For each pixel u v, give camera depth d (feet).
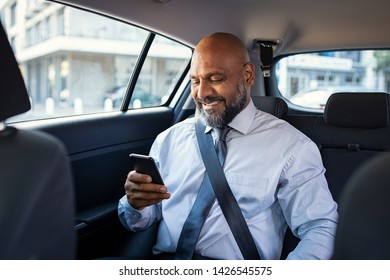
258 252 4.72
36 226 1.73
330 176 6.18
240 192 4.86
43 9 6.48
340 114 6.42
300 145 4.97
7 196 1.69
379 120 6.19
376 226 1.52
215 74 4.85
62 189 1.86
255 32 7.95
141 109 8.34
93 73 12.22
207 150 5.06
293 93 9.95
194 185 5.08
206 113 5.03
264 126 5.17
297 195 4.80
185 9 6.83
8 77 1.96
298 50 9.08
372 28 7.89
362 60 14.15
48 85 12.25
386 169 1.60
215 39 4.94
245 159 4.97
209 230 4.79
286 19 7.55
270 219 4.91
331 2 6.97
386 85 10.96
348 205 1.60
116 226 6.79
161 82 8.34
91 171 6.81
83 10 6.31
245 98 5.10
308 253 4.35
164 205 5.22
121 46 8.09
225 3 6.86
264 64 8.48
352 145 6.27
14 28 6.26
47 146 1.87
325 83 12.03
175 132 5.60
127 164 7.66
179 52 8.32
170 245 5.05
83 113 7.18
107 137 7.14
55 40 12.25
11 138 1.89
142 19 6.86
